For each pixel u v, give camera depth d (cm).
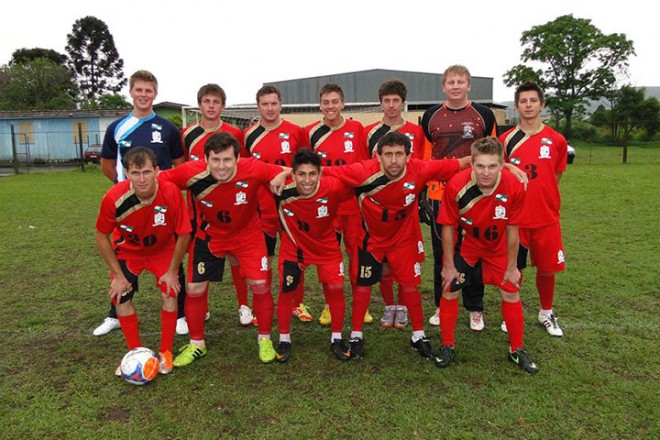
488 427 287
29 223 969
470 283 379
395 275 388
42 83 4619
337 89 436
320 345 408
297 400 317
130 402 319
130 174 324
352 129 453
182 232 355
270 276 455
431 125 444
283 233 387
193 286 372
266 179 371
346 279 608
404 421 292
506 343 407
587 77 3869
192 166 361
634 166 1962
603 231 812
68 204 1217
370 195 361
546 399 315
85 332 438
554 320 423
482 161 331
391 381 343
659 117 3397
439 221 369
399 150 339
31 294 543
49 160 2942
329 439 277
